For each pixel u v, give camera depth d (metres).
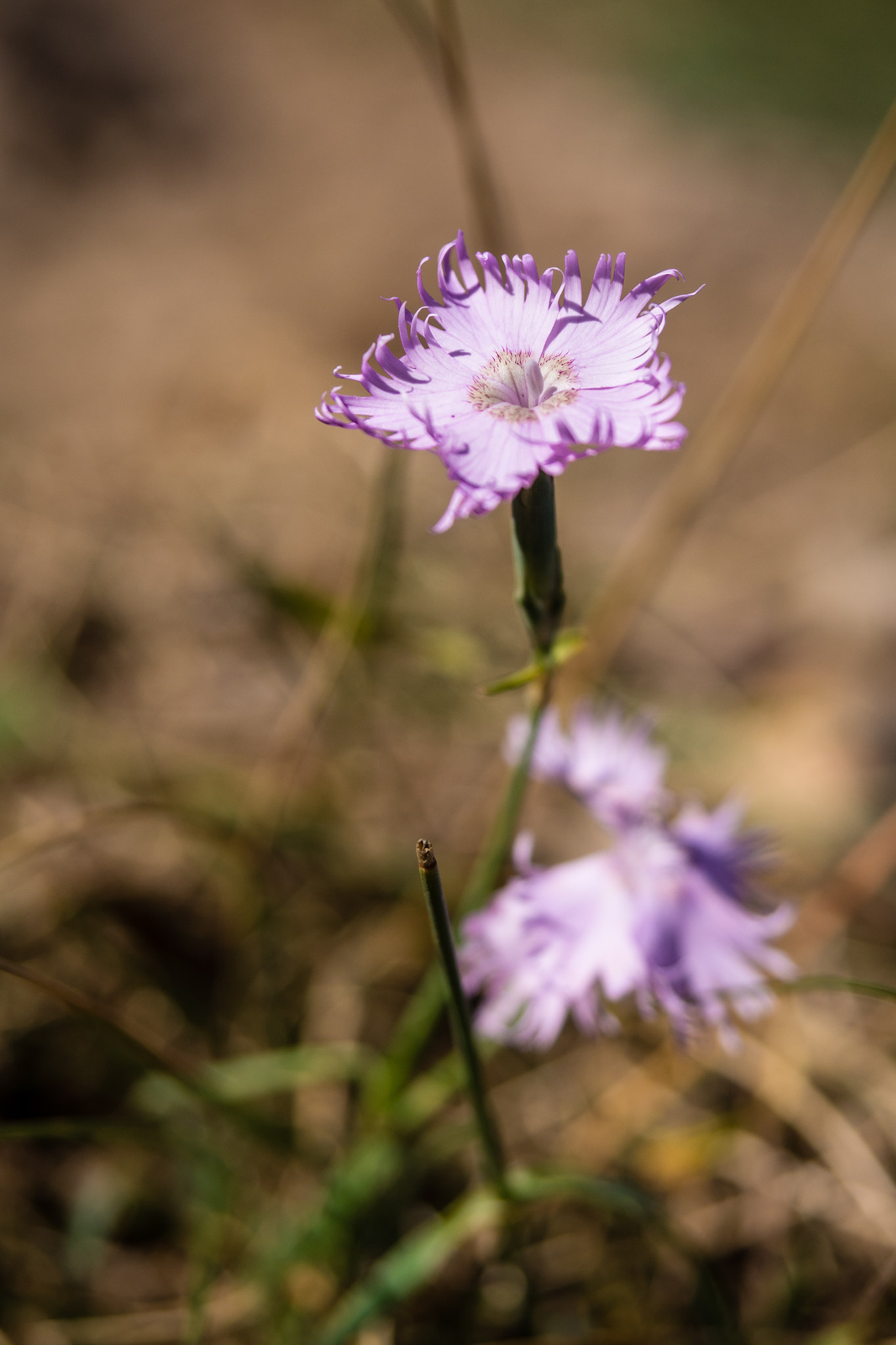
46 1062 0.29
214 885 0.32
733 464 0.54
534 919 0.24
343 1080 0.29
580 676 0.33
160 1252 0.28
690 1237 0.28
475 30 1.08
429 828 0.34
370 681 0.35
